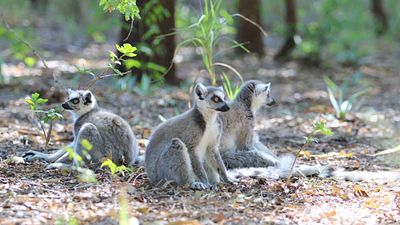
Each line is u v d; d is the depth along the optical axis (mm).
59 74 21547
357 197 9711
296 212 8844
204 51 13961
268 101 12023
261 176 10680
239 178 10641
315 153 12906
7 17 33906
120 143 10977
